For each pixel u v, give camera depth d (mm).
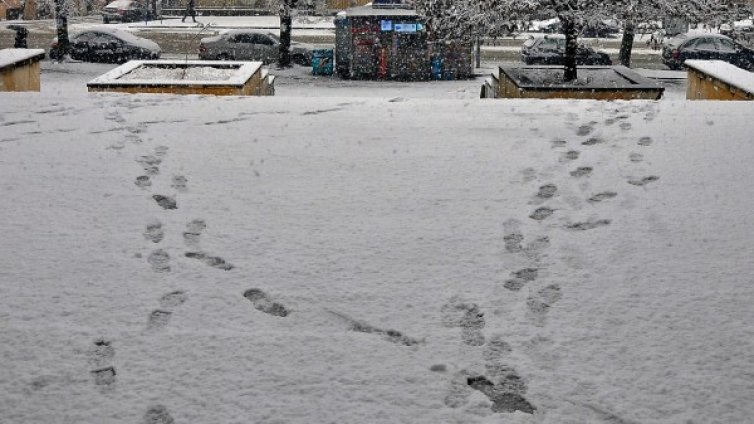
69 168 5375
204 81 10656
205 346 3389
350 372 3232
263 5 44312
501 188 5125
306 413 2986
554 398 3064
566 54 11992
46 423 2883
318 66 24203
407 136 6227
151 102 7508
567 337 3465
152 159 5637
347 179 5289
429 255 4230
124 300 3719
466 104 7480
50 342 3373
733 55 25172
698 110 7082
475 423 2916
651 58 28141
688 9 12109
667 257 4148
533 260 4160
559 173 5383
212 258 4172
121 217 4613
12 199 4828
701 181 5152
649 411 2988
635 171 5375
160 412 2973
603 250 4234
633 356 3330
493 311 3682
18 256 4105
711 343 3408
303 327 3559
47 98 7656
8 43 30344
